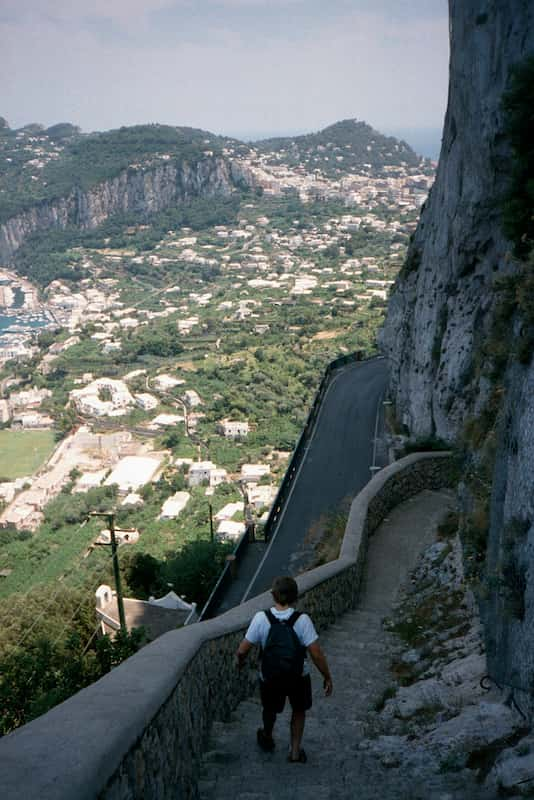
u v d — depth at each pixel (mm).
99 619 23750
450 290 24469
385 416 33656
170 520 73938
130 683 3518
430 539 13852
